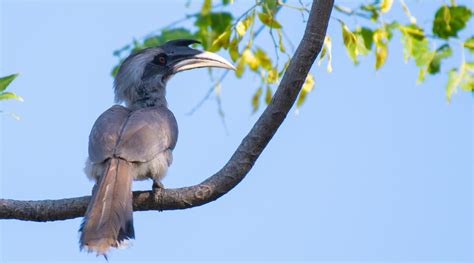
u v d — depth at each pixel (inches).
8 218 480.7
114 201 472.4
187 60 609.6
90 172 509.4
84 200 481.1
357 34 581.3
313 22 461.7
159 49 615.5
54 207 480.7
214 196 490.6
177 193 490.3
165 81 610.5
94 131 521.0
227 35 573.0
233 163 486.6
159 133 526.3
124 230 464.8
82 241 454.0
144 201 490.6
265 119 480.1
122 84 608.7
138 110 550.9
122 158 500.1
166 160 523.8
